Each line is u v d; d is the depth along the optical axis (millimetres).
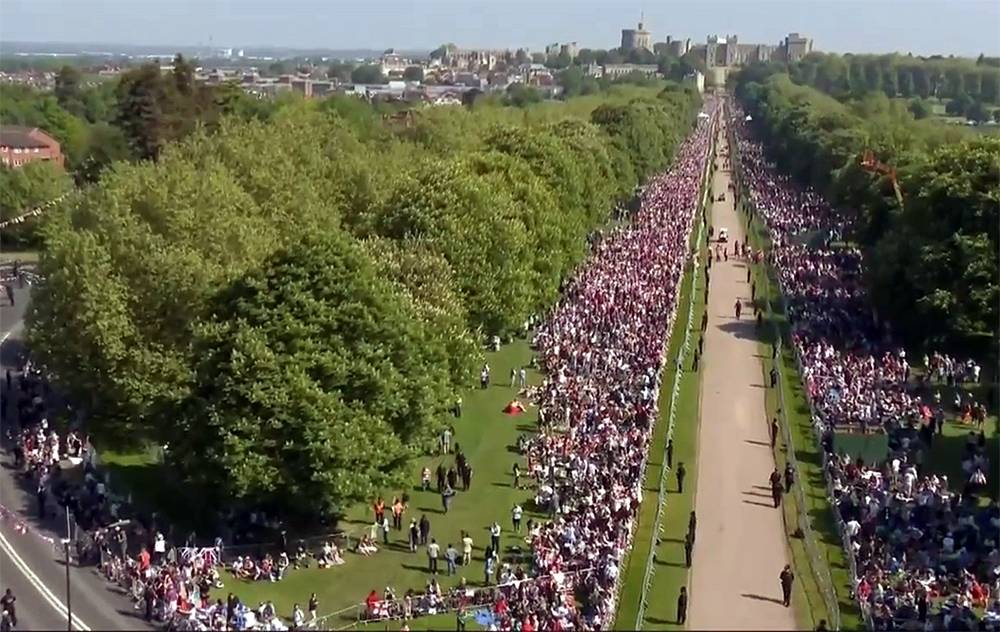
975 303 130875
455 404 104875
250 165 145750
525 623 71875
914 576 79688
